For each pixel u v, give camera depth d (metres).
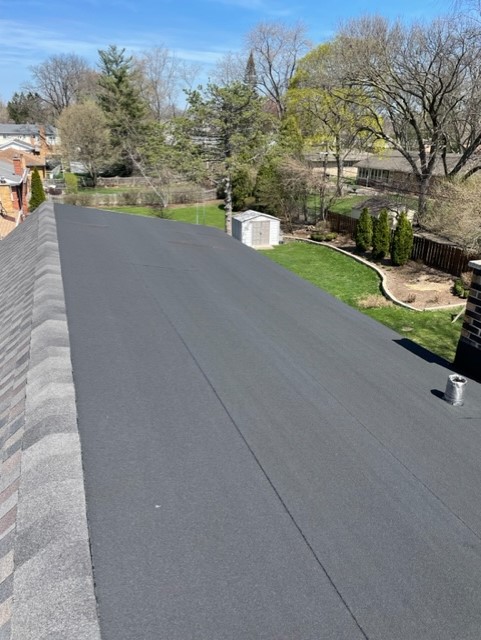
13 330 3.97
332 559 1.95
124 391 3.02
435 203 20.06
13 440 2.37
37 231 7.51
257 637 1.55
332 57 26.80
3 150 40.22
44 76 64.94
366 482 2.52
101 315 4.21
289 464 2.57
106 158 41.22
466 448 3.03
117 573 1.71
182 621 1.57
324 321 5.45
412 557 2.03
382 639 1.61
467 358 4.34
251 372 3.66
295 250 23.00
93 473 2.23
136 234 8.74
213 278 6.53
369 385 3.81
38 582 1.53
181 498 2.18
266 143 26.39
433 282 17.14
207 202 35.88
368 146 29.73
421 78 21.30
